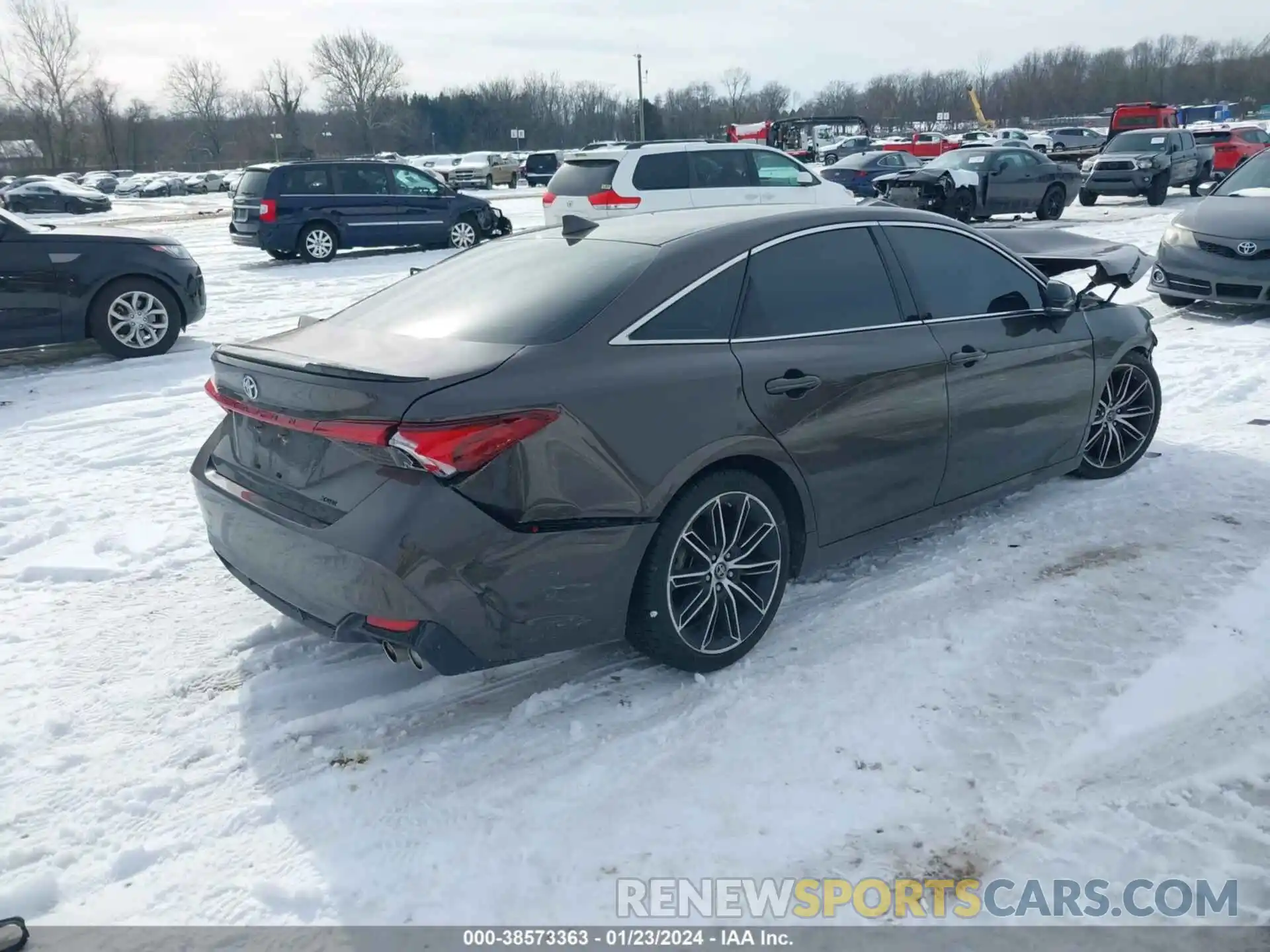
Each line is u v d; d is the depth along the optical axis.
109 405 7.39
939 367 4.07
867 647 3.66
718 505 3.40
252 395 3.26
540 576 3.03
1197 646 3.59
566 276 3.54
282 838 2.76
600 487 3.08
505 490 2.92
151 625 4.02
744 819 2.78
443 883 2.58
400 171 17.22
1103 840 2.67
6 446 6.41
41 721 3.33
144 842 2.74
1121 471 5.38
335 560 2.96
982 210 18.67
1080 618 3.83
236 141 94.06
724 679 3.49
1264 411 6.37
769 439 3.49
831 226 3.93
